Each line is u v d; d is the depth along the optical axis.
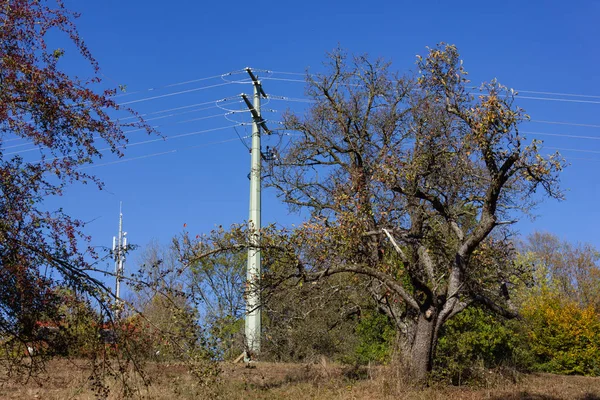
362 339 26.03
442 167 17.95
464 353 20.97
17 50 8.12
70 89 8.25
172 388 15.01
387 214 18.09
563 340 28.77
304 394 17.05
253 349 21.69
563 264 54.19
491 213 17.08
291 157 21.44
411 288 22.17
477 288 18.92
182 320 9.92
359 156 20.25
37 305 7.59
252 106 24.78
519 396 17.22
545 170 15.37
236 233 16.17
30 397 14.68
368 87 21.11
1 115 7.66
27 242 7.63
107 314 8.39
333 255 16.86
